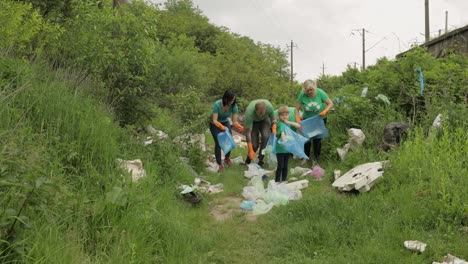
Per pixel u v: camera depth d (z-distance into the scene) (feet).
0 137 13.38
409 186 18.39
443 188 16.29
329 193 20.21
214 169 28.09
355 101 29.12
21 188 11.46
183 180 22.25
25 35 22.22
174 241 14.35
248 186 23.09
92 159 17.39
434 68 29.35
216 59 100.53
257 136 30.22
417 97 28.09
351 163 24.20
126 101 25.72
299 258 14.17
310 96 27.68
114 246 12.61
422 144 21.44
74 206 13.42
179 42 89.40
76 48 25.04
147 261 12.81
